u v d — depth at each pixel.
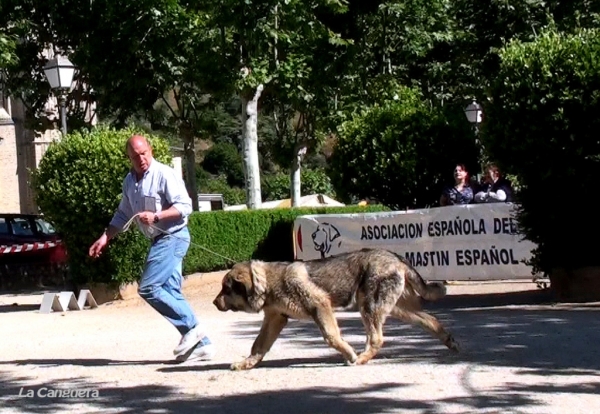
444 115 17.61
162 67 23.12
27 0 23.56
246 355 9.14
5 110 37.81
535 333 9.81
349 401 6.82
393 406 6.61
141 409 6.88
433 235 15.05
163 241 8.66
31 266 21.41
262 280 8.14
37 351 10.10
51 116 26.38
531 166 12.62
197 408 6.83
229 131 59.69
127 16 22.28
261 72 20.06
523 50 12.70
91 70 23.39
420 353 8.74
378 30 26.56
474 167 17.72
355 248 15.84
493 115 12.86
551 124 12.27
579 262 13.12
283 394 7.16
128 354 9.59
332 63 24.12
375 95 25.59
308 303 8.09
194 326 8.84
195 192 26.16
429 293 8.33
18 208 38.03
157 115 25.75
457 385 7.23
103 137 15.65
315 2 21.11
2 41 21.05
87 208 15.48
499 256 14.50
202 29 21.30
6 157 38.09
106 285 16.06
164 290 8.72
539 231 13.13
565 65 12.20
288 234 21.17
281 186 49.41
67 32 23.64
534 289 15.04
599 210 12.73
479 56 27.80
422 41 26.95
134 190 8.80
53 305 15.17
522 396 6.80
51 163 15.69
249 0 19.02
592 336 9.45
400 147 17.31
